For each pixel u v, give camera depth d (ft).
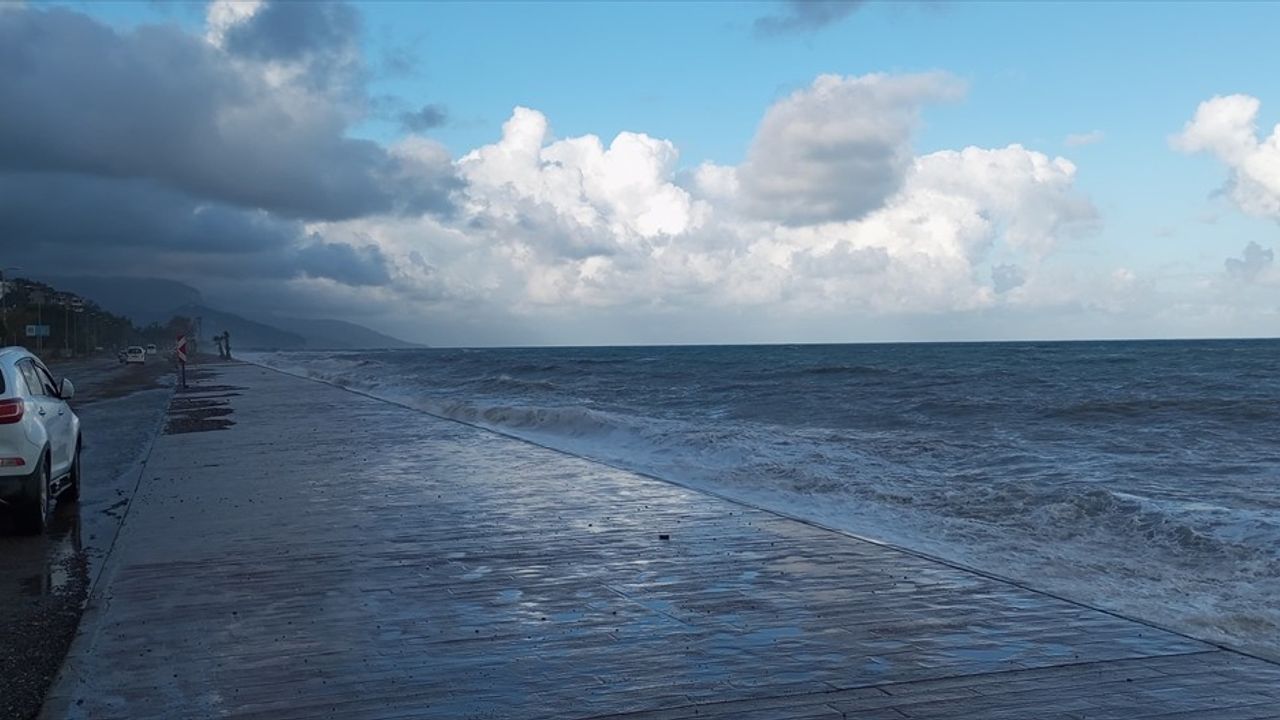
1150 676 17.34
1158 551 31.35
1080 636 19.84
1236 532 32.35
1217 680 17.11
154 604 23.24
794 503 41.55
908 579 24.91
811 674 17.74
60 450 37.70
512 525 33.14
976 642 19.51
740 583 24.75
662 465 54.39
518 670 18.22
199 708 16.44
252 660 18.98
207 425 74.18
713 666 18.29
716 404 107.04
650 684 17.35
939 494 42.45
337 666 18.57
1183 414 81.35
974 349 475.31
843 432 70.49
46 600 24.54
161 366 271.90
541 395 128.16
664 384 156.35
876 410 92.17
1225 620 23.44
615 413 96.73
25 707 16.85
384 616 22.06
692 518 34.24
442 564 27.32
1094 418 80.69
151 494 40.63
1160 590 26.58
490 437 64.18
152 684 17.65
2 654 20.06
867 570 25.98
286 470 47.80
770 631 20.49
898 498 41.98
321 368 240.94
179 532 32.32
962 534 34.60
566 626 21.11
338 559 28.04
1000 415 84.28
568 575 25.86
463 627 21.13
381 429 69.97
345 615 22.16
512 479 44.34
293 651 19.52
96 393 126.82
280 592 24.29
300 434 66.44
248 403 100.58
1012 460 54.39
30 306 449.89
